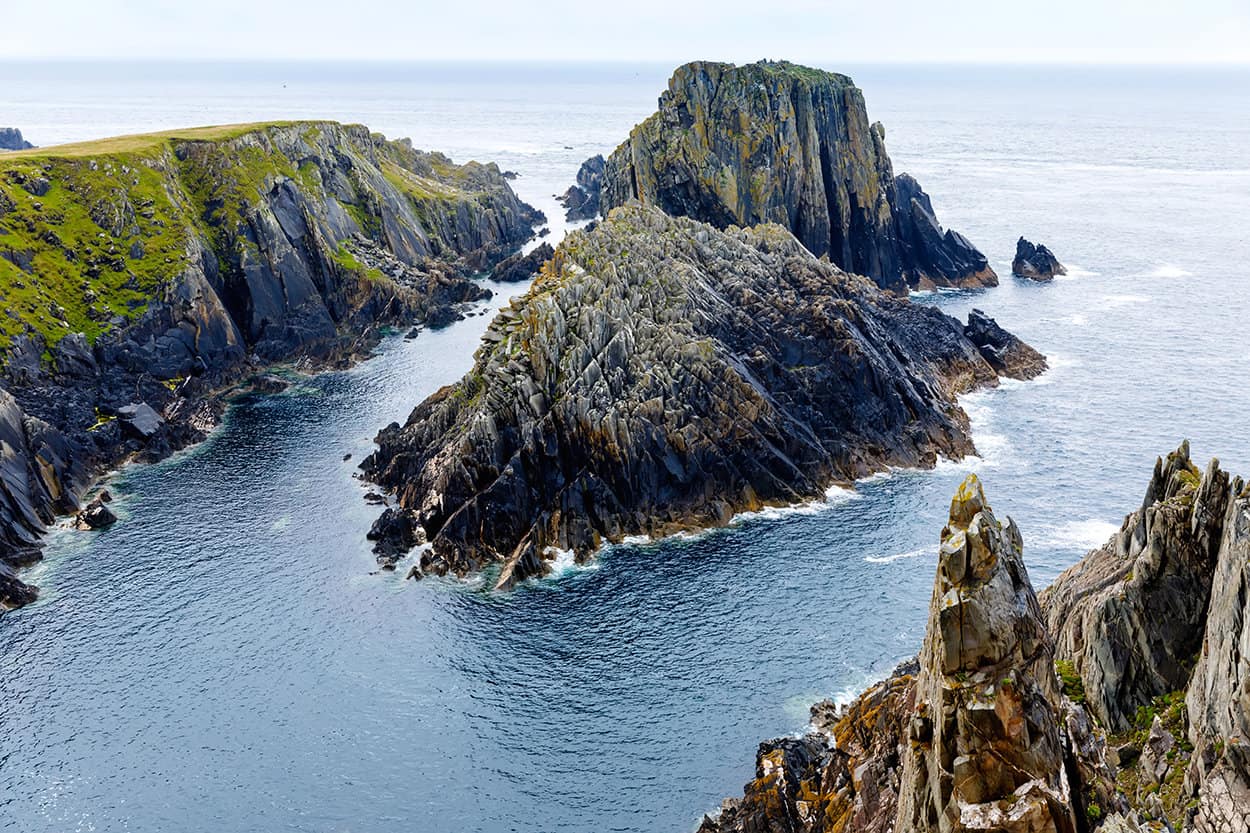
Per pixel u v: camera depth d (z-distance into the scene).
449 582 98.38
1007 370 151.50
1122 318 185.12
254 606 94.31
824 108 197.25
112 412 135.75
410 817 69.50
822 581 96.19
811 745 70.06
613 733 76.88
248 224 179.12
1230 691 36.25
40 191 162.00
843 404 122.19
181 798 71.06
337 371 162.62
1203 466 119.31
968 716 30.42
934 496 112.81
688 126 191.50
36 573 100.44
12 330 136.00
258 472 123.88
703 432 110.94
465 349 174.12
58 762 74.44
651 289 123.06
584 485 104.75
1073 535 102.88
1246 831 33.06
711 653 85.94
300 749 75.75
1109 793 33.88
